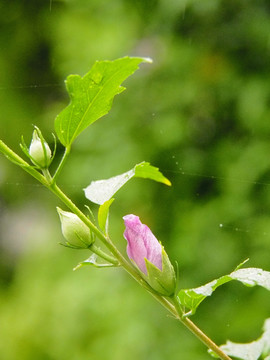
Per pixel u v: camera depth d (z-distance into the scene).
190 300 0.69
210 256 1.60
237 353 0.72
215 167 1.65
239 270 0.68
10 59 2.25
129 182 1.75
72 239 0.71
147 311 1.68
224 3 1.59
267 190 1.58
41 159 0.69
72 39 1.98
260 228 1.56
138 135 1.75
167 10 1.65
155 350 1.61
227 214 1.60
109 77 0.67
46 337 1.87
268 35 1.56
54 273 2.02
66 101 2.14
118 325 1.70
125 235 0.71
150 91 1.72
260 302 1.54
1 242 2.25
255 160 1.58
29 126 2.21
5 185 2.27
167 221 1.71
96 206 1.92
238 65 1.62
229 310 1.56
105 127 1.81
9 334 1.95
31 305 1.97
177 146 1.70
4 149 0.69
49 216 2.20
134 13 1.81
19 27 2.23
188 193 1.70
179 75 1.68
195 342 1.59
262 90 1.57
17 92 2.25
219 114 1.65
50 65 2.20
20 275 2.16
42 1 2.19
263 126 1.58
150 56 1.71
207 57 1.64
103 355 1.68
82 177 1.84
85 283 1.83
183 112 1.69
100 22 1.93
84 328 1.78
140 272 0.70
